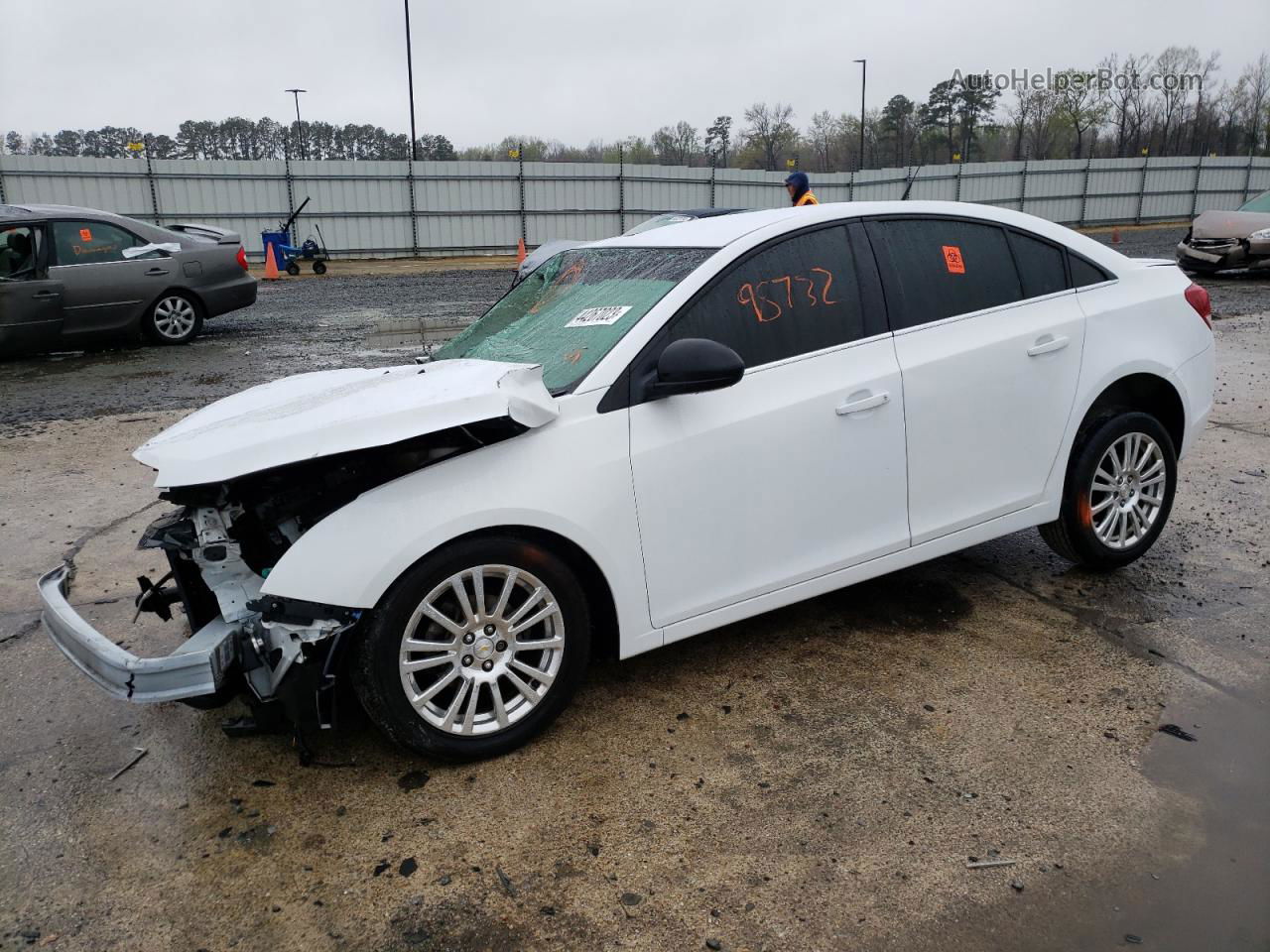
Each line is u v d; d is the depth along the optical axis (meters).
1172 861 2.56
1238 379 8.74
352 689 3.00
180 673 2.71
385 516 2.81
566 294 3.83
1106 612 4.07
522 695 3.13
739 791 2.91
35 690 3.65
